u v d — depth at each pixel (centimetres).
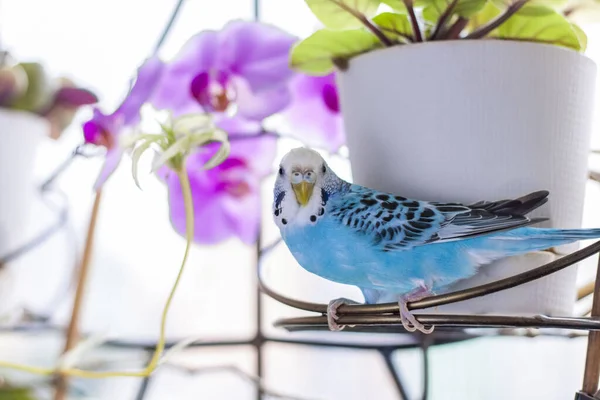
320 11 68
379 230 65
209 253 96
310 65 71
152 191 91
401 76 66
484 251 65
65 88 81
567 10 71
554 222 66
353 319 63
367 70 67
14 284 80
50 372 70
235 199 78
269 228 87
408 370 100
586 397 62
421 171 66
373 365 100
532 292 66
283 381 97
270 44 74
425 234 64
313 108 79
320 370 98
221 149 68
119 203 91
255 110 74
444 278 65
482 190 66
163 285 95
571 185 67
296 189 65
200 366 96
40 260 88
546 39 67
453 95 65
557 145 66
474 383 97
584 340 91
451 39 67
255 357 83
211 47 74
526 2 65
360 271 66
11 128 77
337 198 66
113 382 92
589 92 68
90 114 75
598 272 61
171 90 73
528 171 66
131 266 94
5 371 77
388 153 67
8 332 79
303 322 65
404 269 65
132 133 69
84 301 78
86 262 78
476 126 65
